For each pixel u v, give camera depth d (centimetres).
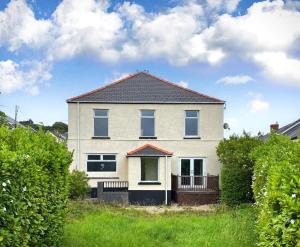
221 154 2583
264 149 1358
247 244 901
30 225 628
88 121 2838
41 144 790
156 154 2720
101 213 1543
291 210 475
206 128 2889
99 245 950
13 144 704
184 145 2877
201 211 2047
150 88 2945
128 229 1191
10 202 532
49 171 755
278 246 513
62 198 868
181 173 2881
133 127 2858
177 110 2883
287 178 543
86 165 2830
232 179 2330
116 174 2839
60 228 837
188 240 1038
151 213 1989
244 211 1571
